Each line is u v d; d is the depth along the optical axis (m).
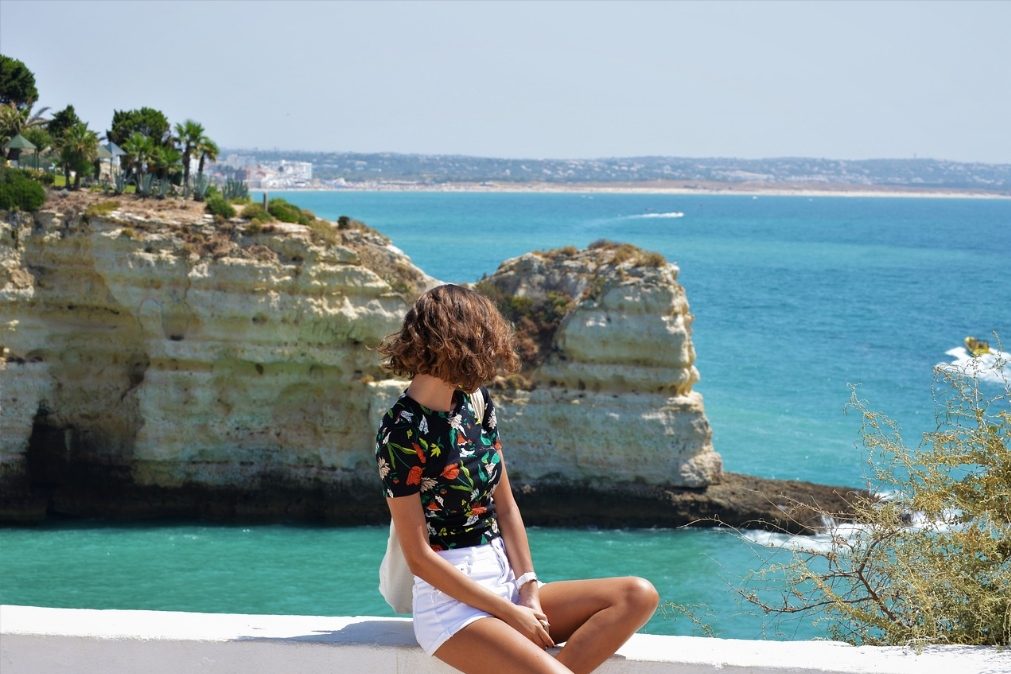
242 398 43.41
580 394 42.50
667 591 32.69
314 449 43.56
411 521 5.07
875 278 146.62
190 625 5.17
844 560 7.64
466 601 5.01
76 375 44.41
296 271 42.59
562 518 41.78
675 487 41.78
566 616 5.28
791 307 113.38
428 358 5.07
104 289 43.62
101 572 35.38
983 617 6.11
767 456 50.72
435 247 176.62
